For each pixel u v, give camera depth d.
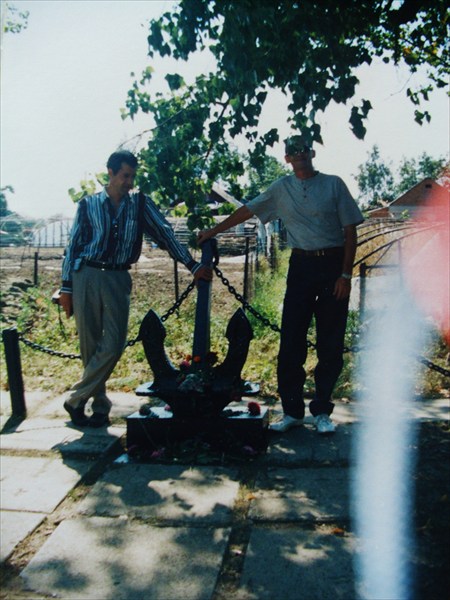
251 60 4.03
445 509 3.28
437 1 4.78
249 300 10.30
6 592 2.66
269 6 3.83
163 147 4.87
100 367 4.54
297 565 2.79
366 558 2.84
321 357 4.47
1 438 4.56
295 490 3.55
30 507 3.44
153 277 15.96
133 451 4.16
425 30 5.08
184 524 3.19
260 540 3.02
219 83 4.50
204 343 4.24
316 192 4.25
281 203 4.39
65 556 2.92
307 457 4.03
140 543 3.02
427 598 2.54
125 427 4.75
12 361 5.02
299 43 3.94
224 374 4.25
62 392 5.82
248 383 4.38
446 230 7.68
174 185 5.06
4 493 3.62
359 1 3.93
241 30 3.96
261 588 2.63
